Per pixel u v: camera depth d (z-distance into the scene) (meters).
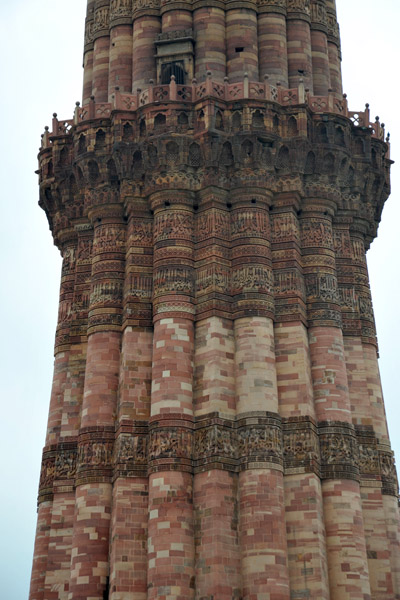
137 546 43.97
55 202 54.00
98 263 50.00
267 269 47.88
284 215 49.28
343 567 43.44
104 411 47.06
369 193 52.88
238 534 43.12
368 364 50.31
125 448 45.50
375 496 46.78
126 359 47.16
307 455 44.53
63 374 51.38
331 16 57.06
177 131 49.09
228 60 52.62
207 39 52.62
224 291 47.38
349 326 49.91
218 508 43.03
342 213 51.56
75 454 48.41
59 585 46.38
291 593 42.56
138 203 50.00
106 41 55.62
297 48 53.69
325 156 50.31
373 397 49.78
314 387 46.75
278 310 47.53
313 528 43.31
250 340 46.22
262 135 48.97
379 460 48.16
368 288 52.06
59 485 48.00
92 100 51.62
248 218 48.56
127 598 43.03
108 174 50.69
